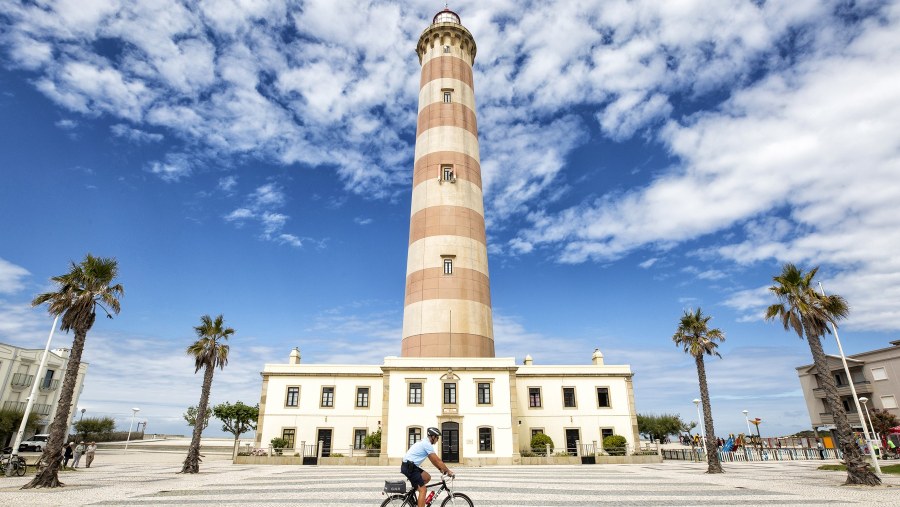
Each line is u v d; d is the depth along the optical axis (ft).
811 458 131.95
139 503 49.24
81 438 213.46
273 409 137.18
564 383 141.28
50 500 51.67
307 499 51.90
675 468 101.81
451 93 166.91
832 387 72.08
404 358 121.90
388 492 33.91
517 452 114.93
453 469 99.91
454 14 189.16
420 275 140.97
